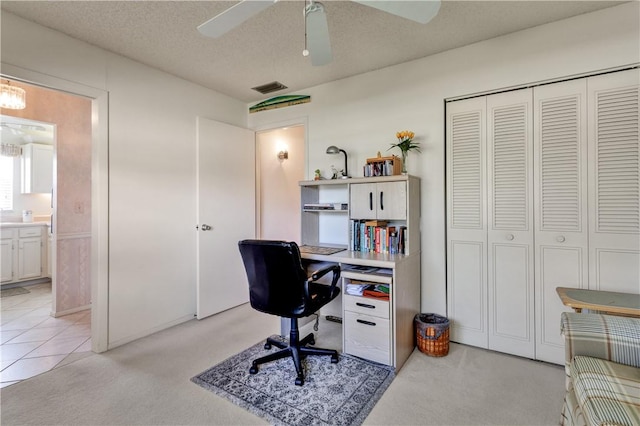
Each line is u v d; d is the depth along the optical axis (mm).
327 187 3246
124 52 2568
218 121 3469
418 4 1364
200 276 3170
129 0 1906
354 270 2422
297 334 2279
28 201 4941
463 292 2564
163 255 2939
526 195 2318
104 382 2037
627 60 1984
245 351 2457
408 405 1798
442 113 2617
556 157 2215
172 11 2023
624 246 2020
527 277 2324
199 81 3188
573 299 1853
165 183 2961
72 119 3414
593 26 2072
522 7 2014
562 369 2164
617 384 1249
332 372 2141
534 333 2303
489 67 2416
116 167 2592
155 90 2879
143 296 2773
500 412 1732
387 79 2863
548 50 2211
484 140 2471
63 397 1879
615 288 2045
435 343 2350
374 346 2258
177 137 3072
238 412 1744
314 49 1842
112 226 2562
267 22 2148
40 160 4828
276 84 3264
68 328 2965
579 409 1294
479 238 2498
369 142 2969
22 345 2602
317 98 3291
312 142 3330
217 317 3242
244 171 3693
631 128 1998
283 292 2072
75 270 3426
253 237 3793
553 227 2229
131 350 2496
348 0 1905
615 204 2041
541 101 2264
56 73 2242
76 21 2127
